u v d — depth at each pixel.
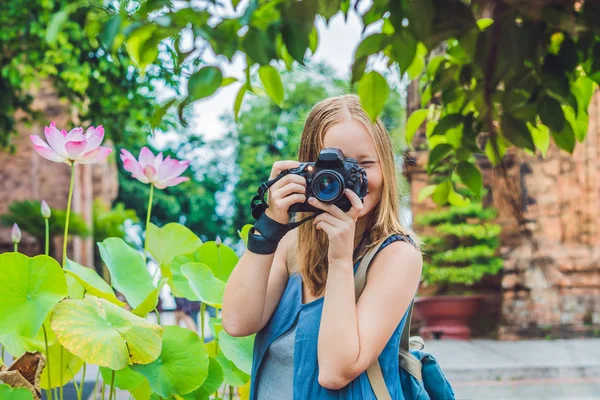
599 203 11.95
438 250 11.73
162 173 2.36
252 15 1.44
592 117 12.13
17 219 15.10
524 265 11.51
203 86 1.39
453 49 2.02
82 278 2.15
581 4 1.61
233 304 1.61
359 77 1.53
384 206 1.58
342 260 1.47
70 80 9.76
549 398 7.59
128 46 1.44
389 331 1.47
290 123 29.58
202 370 2.00
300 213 1.65
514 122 1.91
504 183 2.05
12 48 10.06
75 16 9.02
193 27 1.36
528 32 1.66
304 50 1.43
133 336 1.90
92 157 2.13
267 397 1.58
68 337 1.82
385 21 1.59
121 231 17.47
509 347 10.48
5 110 11.47
